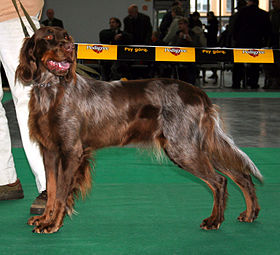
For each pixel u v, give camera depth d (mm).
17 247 3006
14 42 3820
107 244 3057
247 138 7055
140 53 7234
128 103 3590
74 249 2971
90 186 3498
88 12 18297
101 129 3545
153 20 18297
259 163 5535
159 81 3674
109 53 7070
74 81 3410
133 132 3631
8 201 4070
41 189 3859
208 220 3416
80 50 7031
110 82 3660
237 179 3598
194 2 22141
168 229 3357
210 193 4293
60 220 3312
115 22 13914
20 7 3787
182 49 7465
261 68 17250
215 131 3570
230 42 15203
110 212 3738
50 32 3363
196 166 3494
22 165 5430
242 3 14859
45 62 3332
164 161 5574
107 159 5711
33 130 3402
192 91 3596
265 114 9477
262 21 14344
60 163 3416
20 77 3453
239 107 10562
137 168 5277
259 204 3969
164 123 3553
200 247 3012
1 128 3990
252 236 3229
